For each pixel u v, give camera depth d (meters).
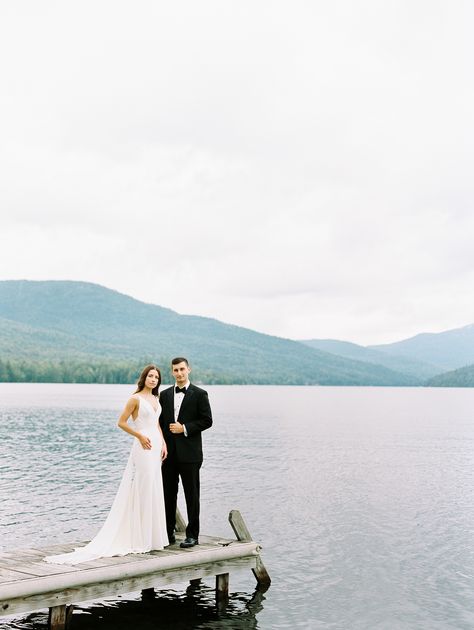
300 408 123.19
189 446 11.77
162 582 10.93
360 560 16.41
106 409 93.94
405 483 30.31
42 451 41.44
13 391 177.12
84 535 18.70
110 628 11.39
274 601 13.16
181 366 11.81
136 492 11.42
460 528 20.39
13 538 18.22
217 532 19.34
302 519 21.39
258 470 33.88
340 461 39.03
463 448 50.25
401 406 145.38
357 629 11.77
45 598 9.56
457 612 12.79
